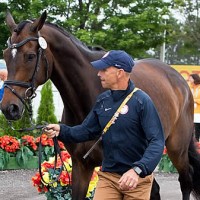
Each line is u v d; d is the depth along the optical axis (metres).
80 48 6.20
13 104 5.53
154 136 4.56
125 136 4.71
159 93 7.00
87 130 4.99
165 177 12.12
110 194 4.86
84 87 6.13
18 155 12.59
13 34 5.75
